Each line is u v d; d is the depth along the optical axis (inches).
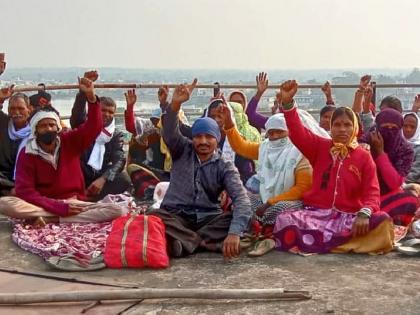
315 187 204.8
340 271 178.1
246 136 270.7
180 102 197.3
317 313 147.7
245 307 151.2
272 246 196.9
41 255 192.4
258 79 288.5
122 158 274.1
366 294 159.6
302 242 194.7
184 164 205.2
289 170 213.3
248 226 204.7
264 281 170.1
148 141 290.7
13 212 216.4
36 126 225.9
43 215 220.8
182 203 203.8
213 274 176.2
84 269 178.5
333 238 195.3
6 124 267.7
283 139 219.6
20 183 223.5
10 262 187.9
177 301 154.4
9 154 266.1
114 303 153.5
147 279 172.4
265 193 218.1
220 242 197.5
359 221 192.4
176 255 189.9
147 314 147.7
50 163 228.8
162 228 189.9
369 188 198.7
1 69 263.0
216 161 202.5
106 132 270.4
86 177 273.4
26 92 292.8
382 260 188.4
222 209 218.7
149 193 277.0
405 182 272.2
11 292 162.7
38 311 149.7
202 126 199.9
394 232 203.6
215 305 152.4
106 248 183.3
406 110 374.3
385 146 233.3
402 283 167.6
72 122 249.1
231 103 270.2
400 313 147.5
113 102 274.1
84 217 222.2
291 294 155.9
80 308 151.2
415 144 278.2
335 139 203.2
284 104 199.0
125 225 188.7
